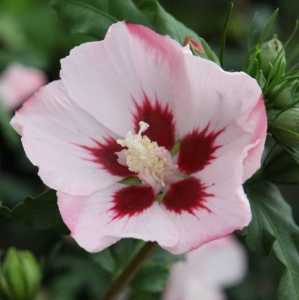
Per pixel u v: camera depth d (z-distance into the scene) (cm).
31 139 43
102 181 43
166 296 70
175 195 43
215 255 73
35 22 99
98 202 43
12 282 53
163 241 40
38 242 83
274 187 47
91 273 79
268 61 45
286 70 47
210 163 43
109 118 44
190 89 43
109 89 44
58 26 99
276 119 44
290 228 46
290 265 45
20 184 94
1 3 99
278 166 46
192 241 40
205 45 47
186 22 109
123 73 44
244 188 46
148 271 54
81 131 44
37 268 54
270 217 46
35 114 43
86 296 82
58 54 100
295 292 45
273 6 112
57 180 42
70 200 42
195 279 71
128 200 43
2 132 92
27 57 95
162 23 48
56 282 79
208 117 43
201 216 41
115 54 43
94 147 44
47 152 43
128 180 44
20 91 85
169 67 43
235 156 41
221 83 41
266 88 45
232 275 74
